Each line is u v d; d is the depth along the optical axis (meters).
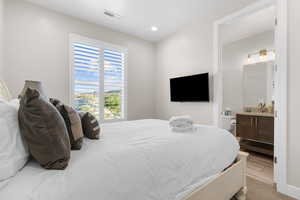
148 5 2.46
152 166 0.89
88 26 2.94
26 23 2.32
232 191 1.39
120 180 0.73
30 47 2.36
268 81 3.46
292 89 1.71
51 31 2.54
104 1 2.35
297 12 1.67
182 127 1.53
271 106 3.08
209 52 2.79
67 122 0.95
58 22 2.61
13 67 2.22
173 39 3.49
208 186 1.12
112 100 3.27
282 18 1.77
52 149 0.71
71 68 2.74
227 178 1.33
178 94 3.29
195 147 1.21
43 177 0.64
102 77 3.12
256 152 3.08
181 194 0.96
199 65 2.96
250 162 2.59
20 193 0.55
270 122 2.76
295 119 1.69
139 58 3.70
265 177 2.07
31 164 0.75
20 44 2.28
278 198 1.64
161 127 1.75
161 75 3.83
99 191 0.65
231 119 3.94
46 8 2.50
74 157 0.83
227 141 1.48
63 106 0.98
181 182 0.98
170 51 3.57
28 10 2.34
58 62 2.61
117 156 0.86
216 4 2.40
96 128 1.23
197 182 1.08
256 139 2.96
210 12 2.64
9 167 0.62
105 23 3.01
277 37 1.83
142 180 0.81
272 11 2.65
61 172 0.69
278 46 1.81
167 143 1.12
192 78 3.02
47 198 0.55
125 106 3.43
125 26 3.14
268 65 3.47
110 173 0.73
